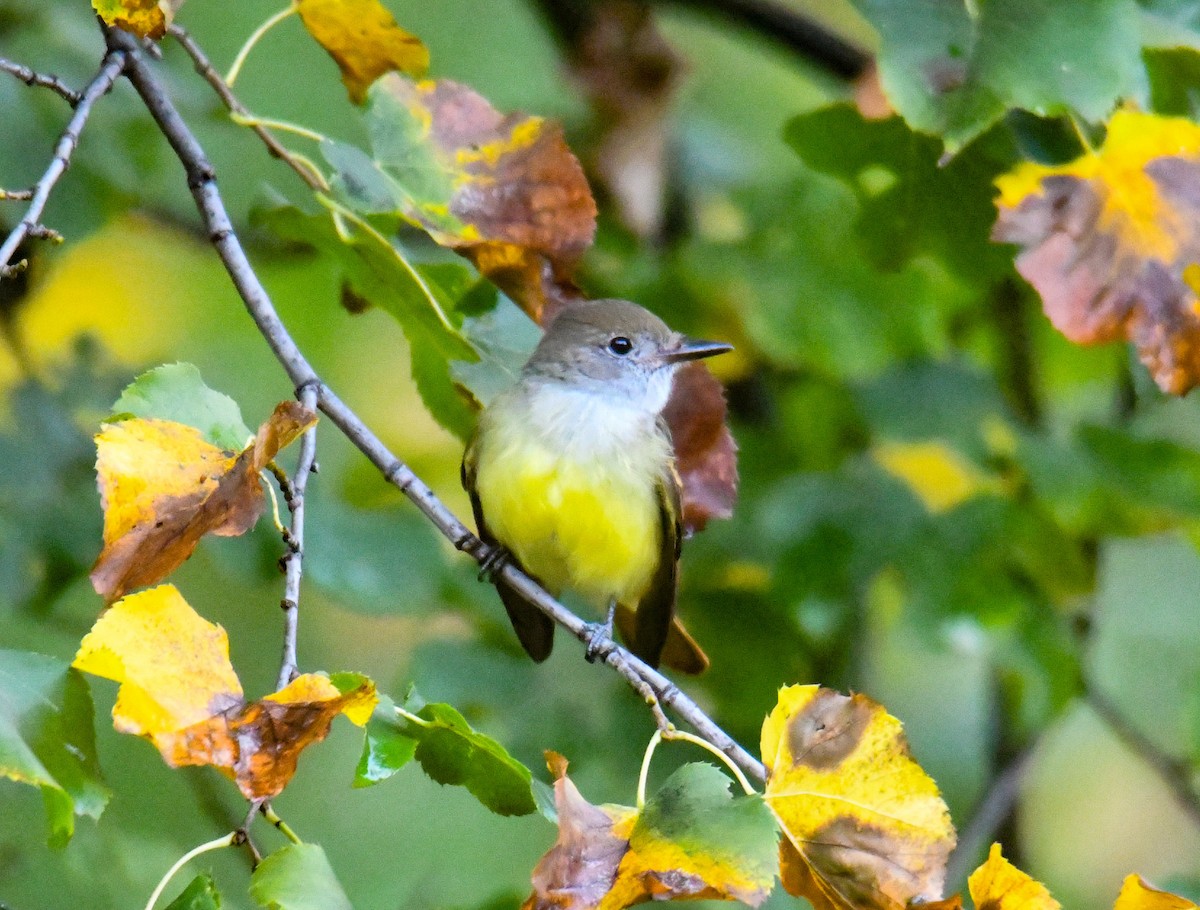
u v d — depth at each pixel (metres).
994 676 12.41
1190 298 7.19
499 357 8.17
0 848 9.80
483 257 7.61
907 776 6.04
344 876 12.16
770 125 14.83
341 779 12.70
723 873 5.59
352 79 7.98
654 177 12.73
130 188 11.22
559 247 7.55
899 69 7.18
